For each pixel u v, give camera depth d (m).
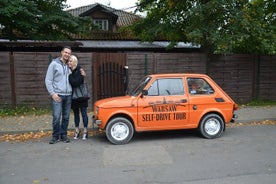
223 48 10.55
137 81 11.32
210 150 6.15
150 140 7.08
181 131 8.05
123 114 6.87
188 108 7.05
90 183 4.49
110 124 6.69
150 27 13.31
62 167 5.22
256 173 4.80
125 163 5.39
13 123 8.83
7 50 16.77
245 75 12.38
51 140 6.99
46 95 10.72
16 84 10.47
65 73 6.79
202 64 11.87
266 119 9.49
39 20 12.92
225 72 12.15
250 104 12.15
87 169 5.10
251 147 6.35
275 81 12.73
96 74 10.96
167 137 7.38
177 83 7.14
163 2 13.20
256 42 12.23
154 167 5.15
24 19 12.05
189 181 4.50
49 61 10.62
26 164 5.39
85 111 7.23
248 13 11.45
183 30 12.84
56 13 13.41
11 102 10.48
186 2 12.48
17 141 7.12
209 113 7.25
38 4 13.48
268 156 5.70
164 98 6.96
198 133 7.77
